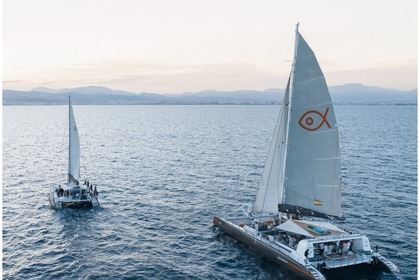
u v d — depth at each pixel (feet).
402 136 450.30
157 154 328.49
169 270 120.47
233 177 239.71
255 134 493.36
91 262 124.67
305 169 128.26
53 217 165.58
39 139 460.96
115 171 257.75
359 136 449.48
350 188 211.20
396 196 196.24
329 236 120.88
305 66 122.83
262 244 129.39
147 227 155.12
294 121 127.44
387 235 146.72
